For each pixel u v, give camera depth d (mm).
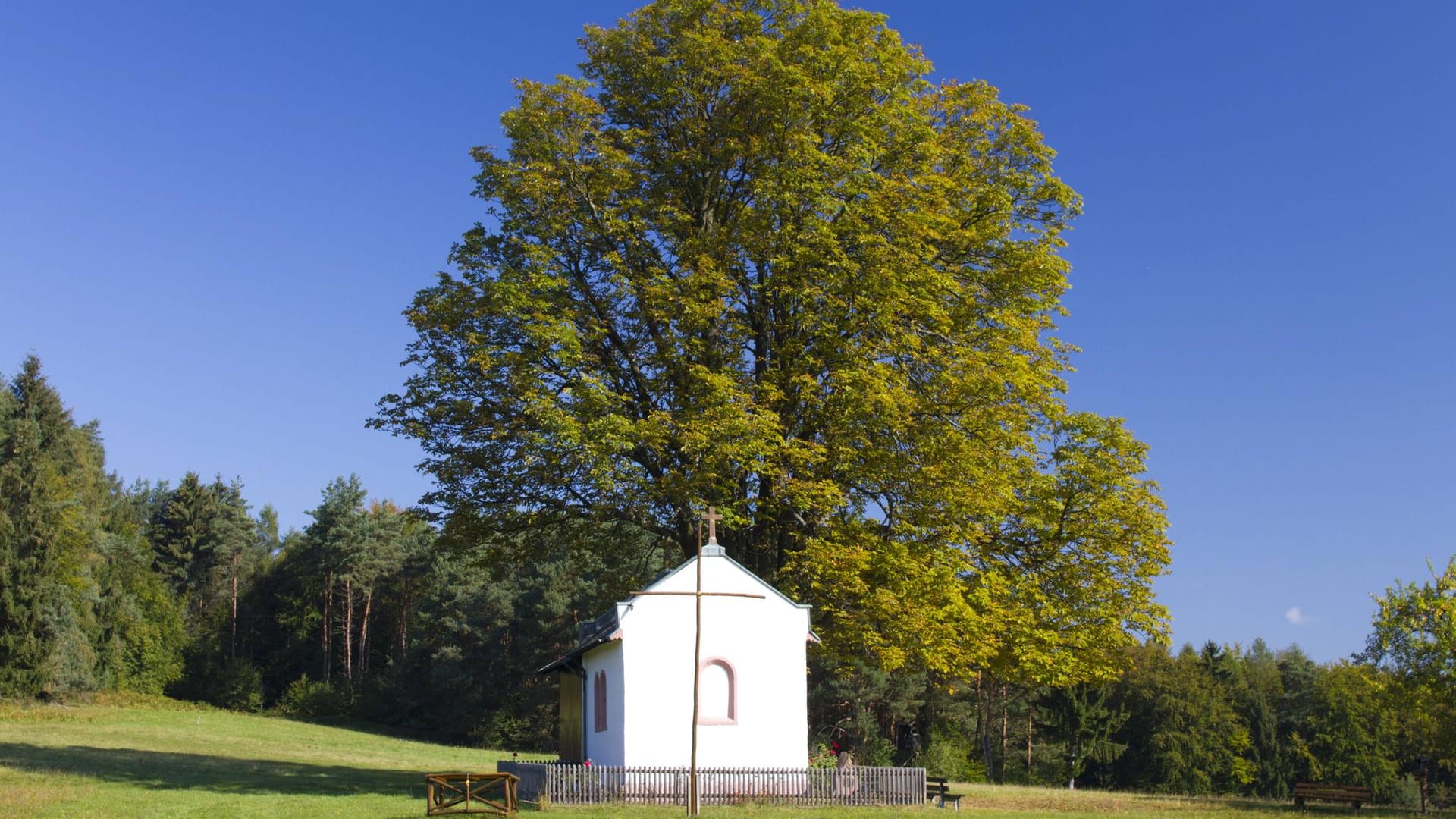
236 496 127750
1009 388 33438
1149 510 34094
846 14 34781
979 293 35281
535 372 31297
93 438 108500
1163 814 28312
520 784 26719
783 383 32688
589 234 34375
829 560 29516
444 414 33469
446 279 34156
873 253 31906
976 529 32250
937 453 31750
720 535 34406
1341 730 94562
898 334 32469
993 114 36344
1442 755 41344
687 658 27609
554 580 83562
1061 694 80875
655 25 35406
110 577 94625
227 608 110562
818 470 32156
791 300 33594
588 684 31172
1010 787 44000
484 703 84375
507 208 34062
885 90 34531
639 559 40156
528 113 33688
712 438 29516
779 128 33031
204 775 34438
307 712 92875
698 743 27234
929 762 69750
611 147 34438
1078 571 33906
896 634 29281
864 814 24766
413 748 65250
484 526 34688
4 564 71500
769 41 33344
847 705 74562
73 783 29297
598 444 29438
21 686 71000
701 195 35500
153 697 88875
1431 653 38250
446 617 87625
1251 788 96688
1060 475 34562
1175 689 92375
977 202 35219
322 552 103812
